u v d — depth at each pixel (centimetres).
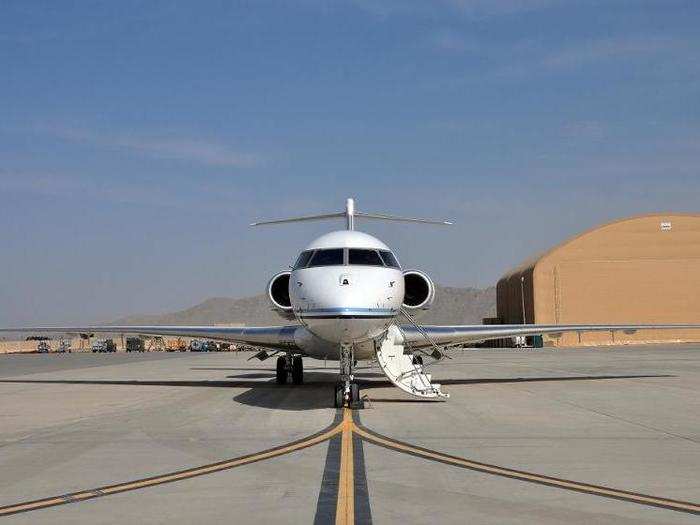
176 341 9338
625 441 1130
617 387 2106
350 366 1659
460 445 1096
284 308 1948
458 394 1908
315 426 1318
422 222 2427
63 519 703
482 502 750
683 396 1834
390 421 1377
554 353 5131
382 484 834
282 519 693
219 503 757
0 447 1123
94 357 5684
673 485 823
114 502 768
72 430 1300
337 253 1686
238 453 1044
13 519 705
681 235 6862
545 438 1161
